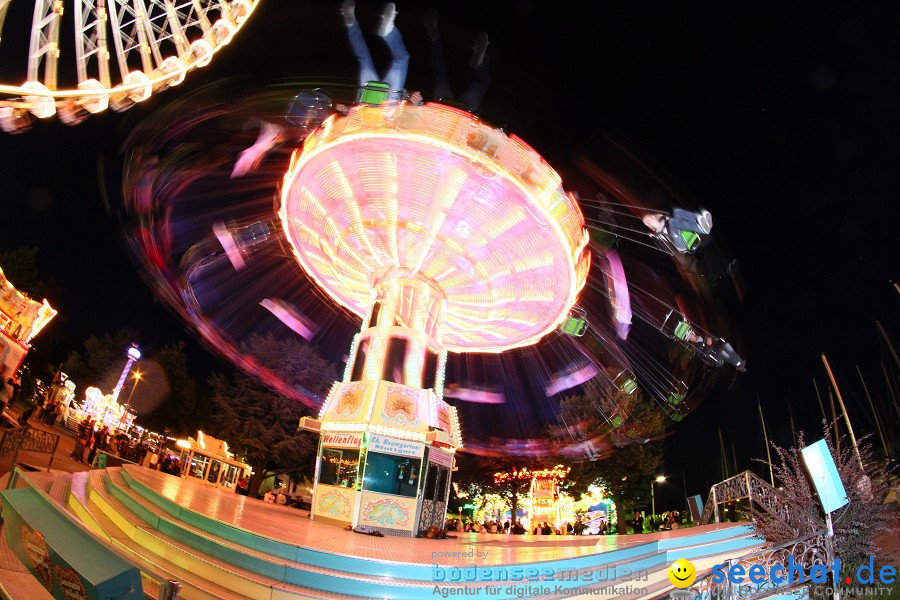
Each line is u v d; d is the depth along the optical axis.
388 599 6.58
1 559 6.45
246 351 34.09
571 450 34.91
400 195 13.39
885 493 9.23
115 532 8.88
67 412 34.59
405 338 15.13
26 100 7.47
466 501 41.56
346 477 13.71
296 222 15.30
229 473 36.56
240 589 6.55
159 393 45.78
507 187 12.12
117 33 8.63
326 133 12.43
